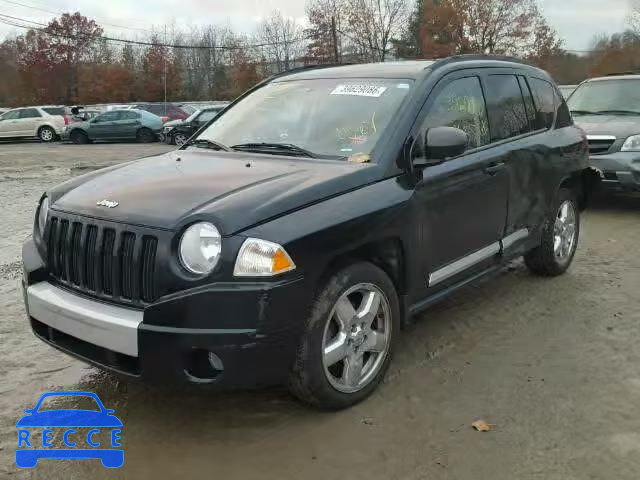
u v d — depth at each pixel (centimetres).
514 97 489
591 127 823
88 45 5734
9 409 344
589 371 381
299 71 487
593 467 285
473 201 416
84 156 1981
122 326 288
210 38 6031
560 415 330
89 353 314
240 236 285
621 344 420
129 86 5647
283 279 288
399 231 350
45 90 5591
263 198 305
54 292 328
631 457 292
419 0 5197
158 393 360
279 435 316
